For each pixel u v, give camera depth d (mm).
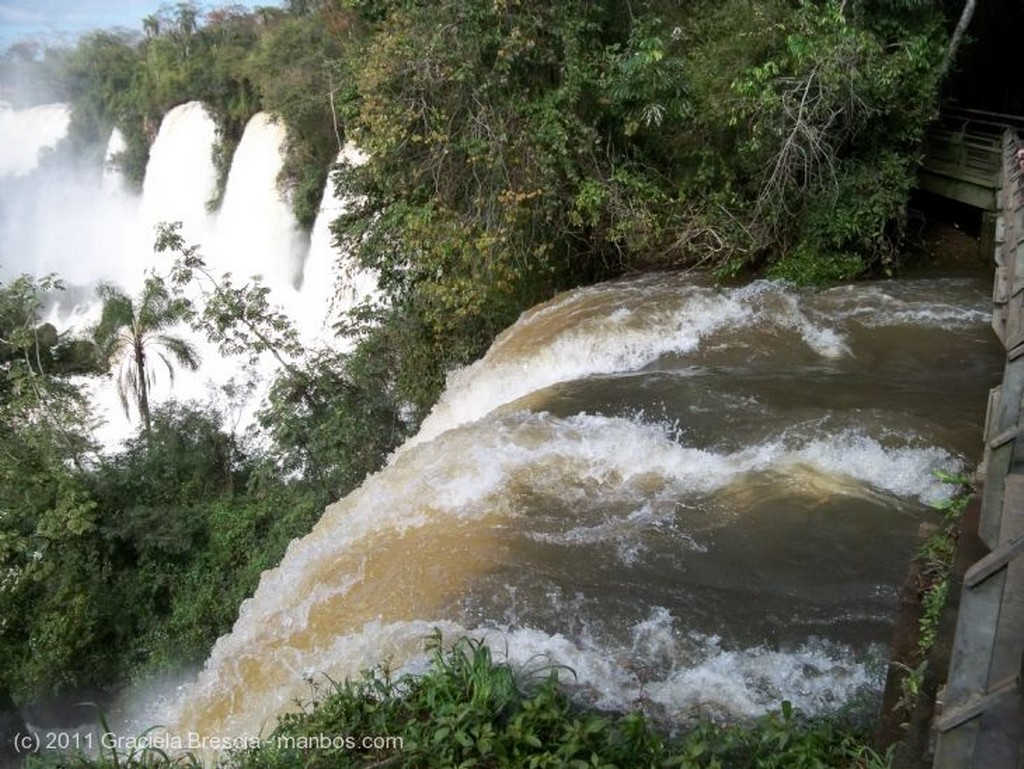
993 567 2770
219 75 35938
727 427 8031
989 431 5289
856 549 6141
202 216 36812
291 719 5293
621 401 8852
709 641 5410
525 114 13617
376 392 16500
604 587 5969
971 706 2785
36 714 14719
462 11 13383
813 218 12875
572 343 10836
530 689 5059
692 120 13602
